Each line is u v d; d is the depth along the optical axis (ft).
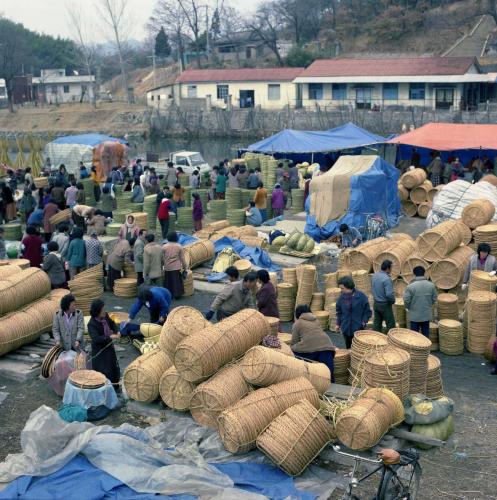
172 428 29.73
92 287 48.80
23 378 37.29
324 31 308.60
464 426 31.63
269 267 59.67
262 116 218.38
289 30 322.55
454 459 28.50
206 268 59.00
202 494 24.77
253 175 89.04
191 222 79.66
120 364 38.63
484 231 49.96
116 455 26.27
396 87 206.18
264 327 32.22
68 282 48.34
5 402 34.73
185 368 29.99
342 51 287.69
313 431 27.17
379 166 74.54
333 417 28.53
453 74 195.93
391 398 28.86
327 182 69.36
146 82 327.67
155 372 32.12
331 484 26.27
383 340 33.55
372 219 68.80
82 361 34.71
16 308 40.47
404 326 44.96
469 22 274.98
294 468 26.55
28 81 312.71
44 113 262.67
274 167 101.81
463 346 42.29
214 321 47.55
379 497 23.08
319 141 105.60
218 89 237.66
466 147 94.84
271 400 28.35
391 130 194.29
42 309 41.04
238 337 30.76
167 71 327.26
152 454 26.81
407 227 77.56
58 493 24.57
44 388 36.40
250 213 75.66
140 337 41.50
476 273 44.80
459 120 184.85
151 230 79.36
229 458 27.50
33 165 122.01
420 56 261.03
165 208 70.33
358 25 296.92
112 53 444.14
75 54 377.71
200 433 28.99
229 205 83.82
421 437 28.89
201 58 323.98
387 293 40.34
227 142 219.41
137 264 51.98
